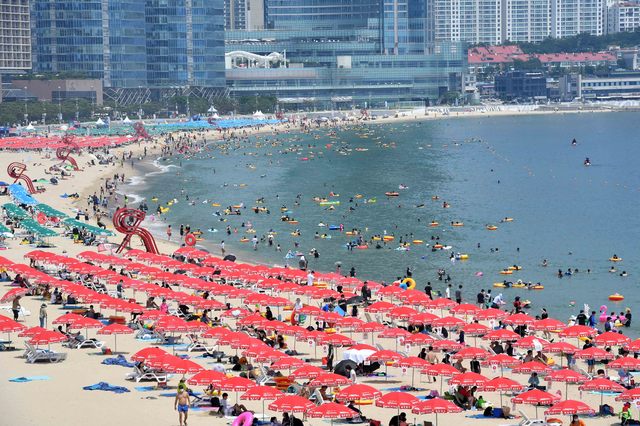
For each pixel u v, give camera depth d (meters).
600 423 100.06
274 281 152.00
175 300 139.38
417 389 108.75
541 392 99.44
